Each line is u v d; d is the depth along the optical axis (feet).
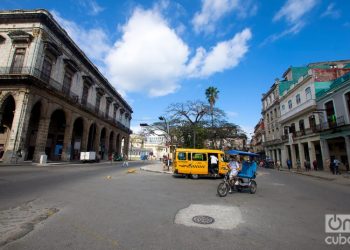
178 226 14.65
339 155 75.56
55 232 12.87
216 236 13.10
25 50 72.43
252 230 14.39
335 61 115.75
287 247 11.91
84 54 101.65
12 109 81.82
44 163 69.97
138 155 246.88
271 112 136.98
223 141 111.34
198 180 44.98
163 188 30.99
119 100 161.58
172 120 92.27
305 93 91.20
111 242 11.76
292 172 81.00
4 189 24.35
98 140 120.16
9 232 12.60
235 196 27.02
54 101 80.28
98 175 45.03
